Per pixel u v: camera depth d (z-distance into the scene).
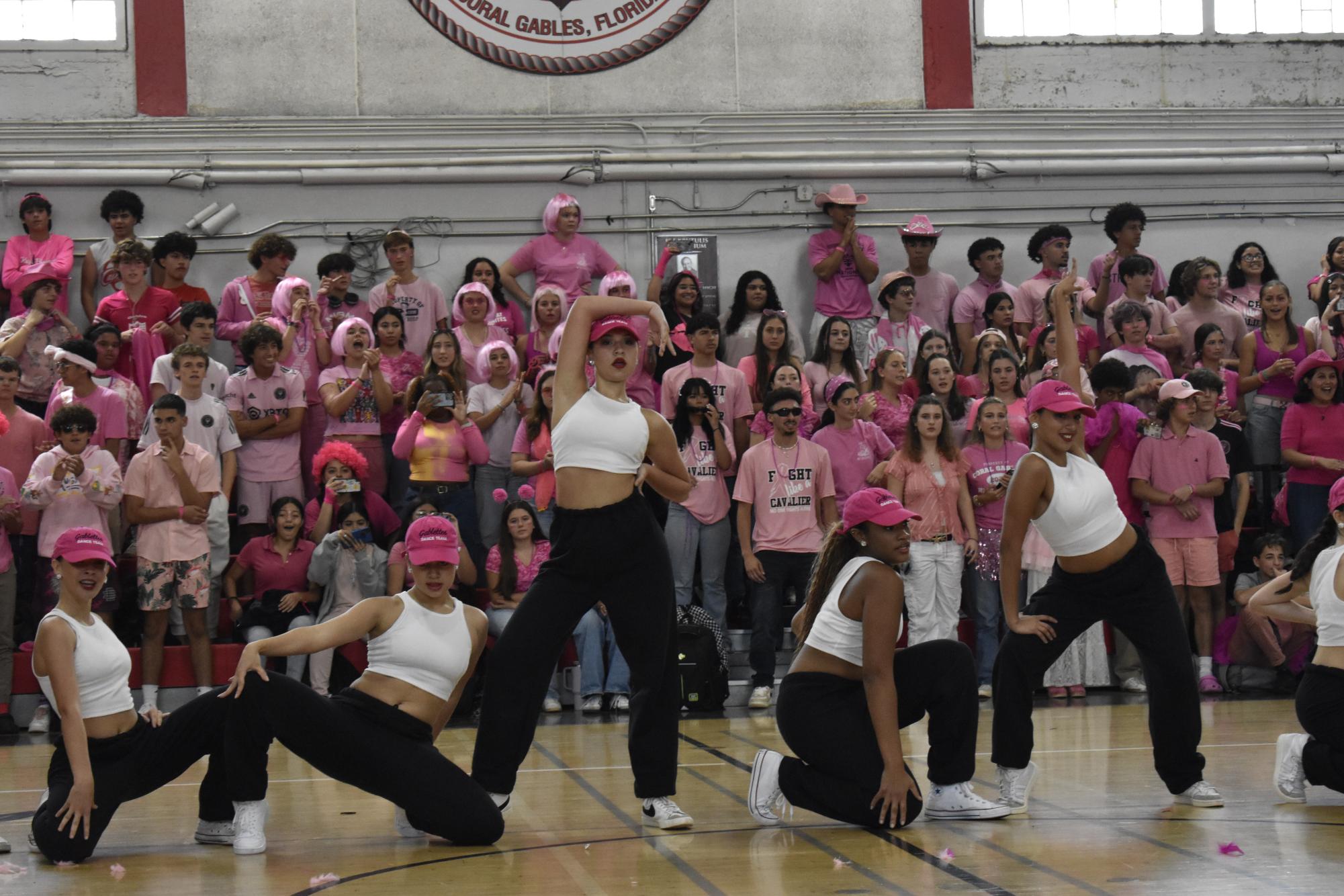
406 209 11.29
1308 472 9.19
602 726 7.95
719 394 9.55
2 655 8.16
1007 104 12.04
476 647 5.01
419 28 11.40
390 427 9.58
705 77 11.69
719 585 8.89
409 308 10.43
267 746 4.78
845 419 9.23
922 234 11.08
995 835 4.77
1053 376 9.80
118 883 4.31
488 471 9.36
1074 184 11.95
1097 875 4.13
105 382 9.41
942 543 8.73
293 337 9.64
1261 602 5.78
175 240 10.26
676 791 5.53
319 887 4.20
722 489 8.91
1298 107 12.31
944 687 5.02
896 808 4.77
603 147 11.50
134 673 8.62
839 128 11.78
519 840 4.88
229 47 11.22
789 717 4.95
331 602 8.59
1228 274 11.26
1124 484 9.07
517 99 11.52
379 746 4.72
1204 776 5.93
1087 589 5.14
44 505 8.29
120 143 11.02
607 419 4.96
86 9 11.13
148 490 8.46
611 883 4.17
